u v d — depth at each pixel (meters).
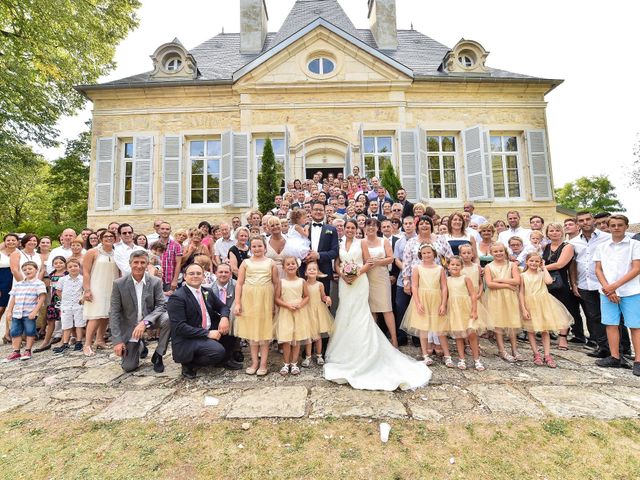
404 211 6.94
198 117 11.93
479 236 5.81
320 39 11.82
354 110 11.81
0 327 6.88
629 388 3.45
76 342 5.14
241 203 11.63
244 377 3.86
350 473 2.33
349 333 4.02
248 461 2.45
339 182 9.21
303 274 4.32
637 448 2.53
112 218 11.74
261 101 11.74
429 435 2.68
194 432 2.78
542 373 3.86
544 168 12.12
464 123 12.09
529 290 4.20
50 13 12.20
